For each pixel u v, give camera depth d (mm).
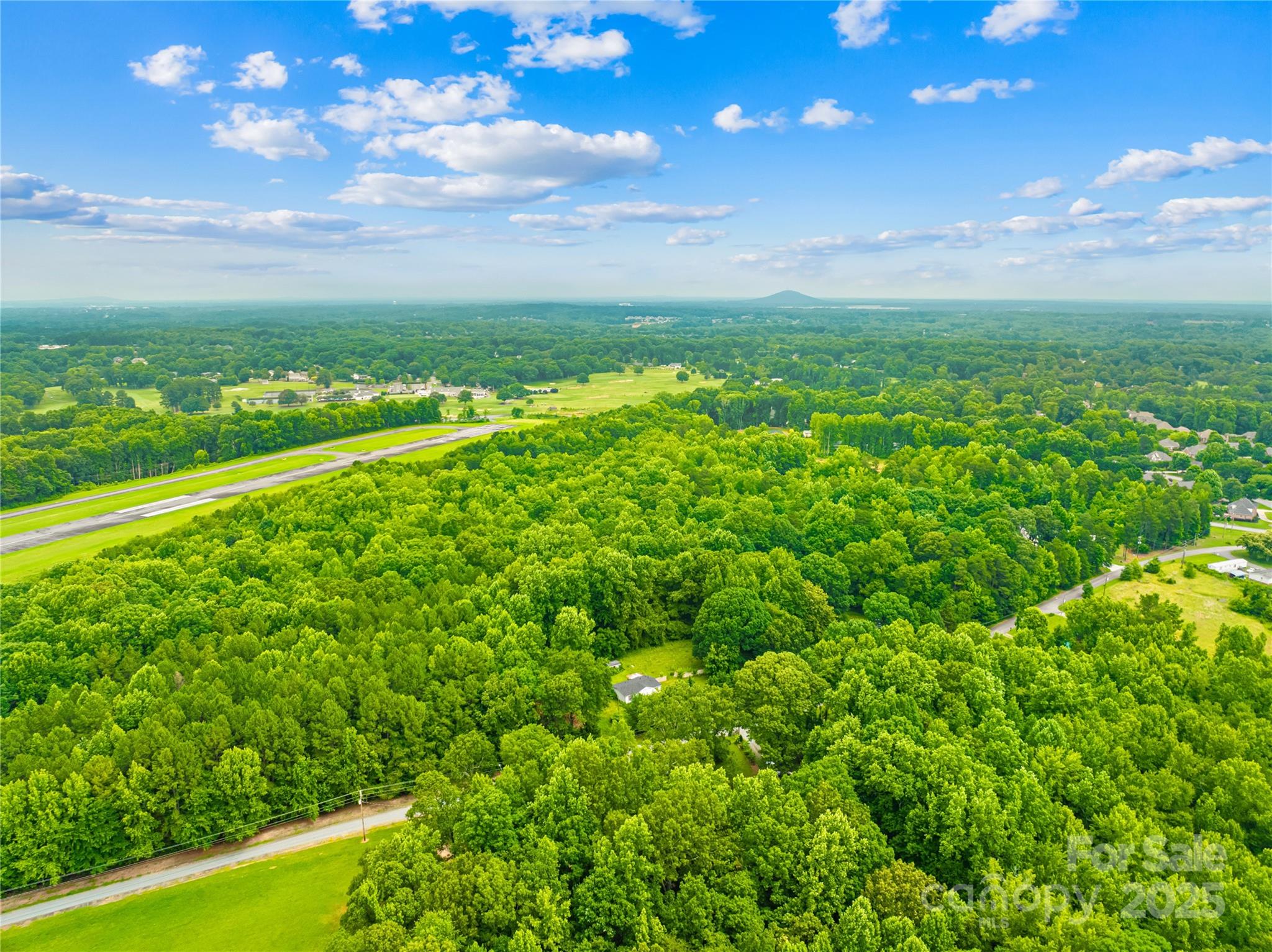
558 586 132625
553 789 73312
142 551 155750
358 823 90938
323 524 169625
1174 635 125688
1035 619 126188
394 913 62719
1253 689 97812
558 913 63312
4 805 78125
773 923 63906
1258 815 76250
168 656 109125
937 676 99688
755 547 164875
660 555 154250
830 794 74500
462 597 131750
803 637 126125
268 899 78250
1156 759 86438
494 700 99688
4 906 78312
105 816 81125
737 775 81625
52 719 92000
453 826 73312
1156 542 198000
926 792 76312
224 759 85500
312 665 102250
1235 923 63062
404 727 95438
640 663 131625
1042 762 82188
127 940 73188
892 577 153000
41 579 142625
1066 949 58312
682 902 65375
